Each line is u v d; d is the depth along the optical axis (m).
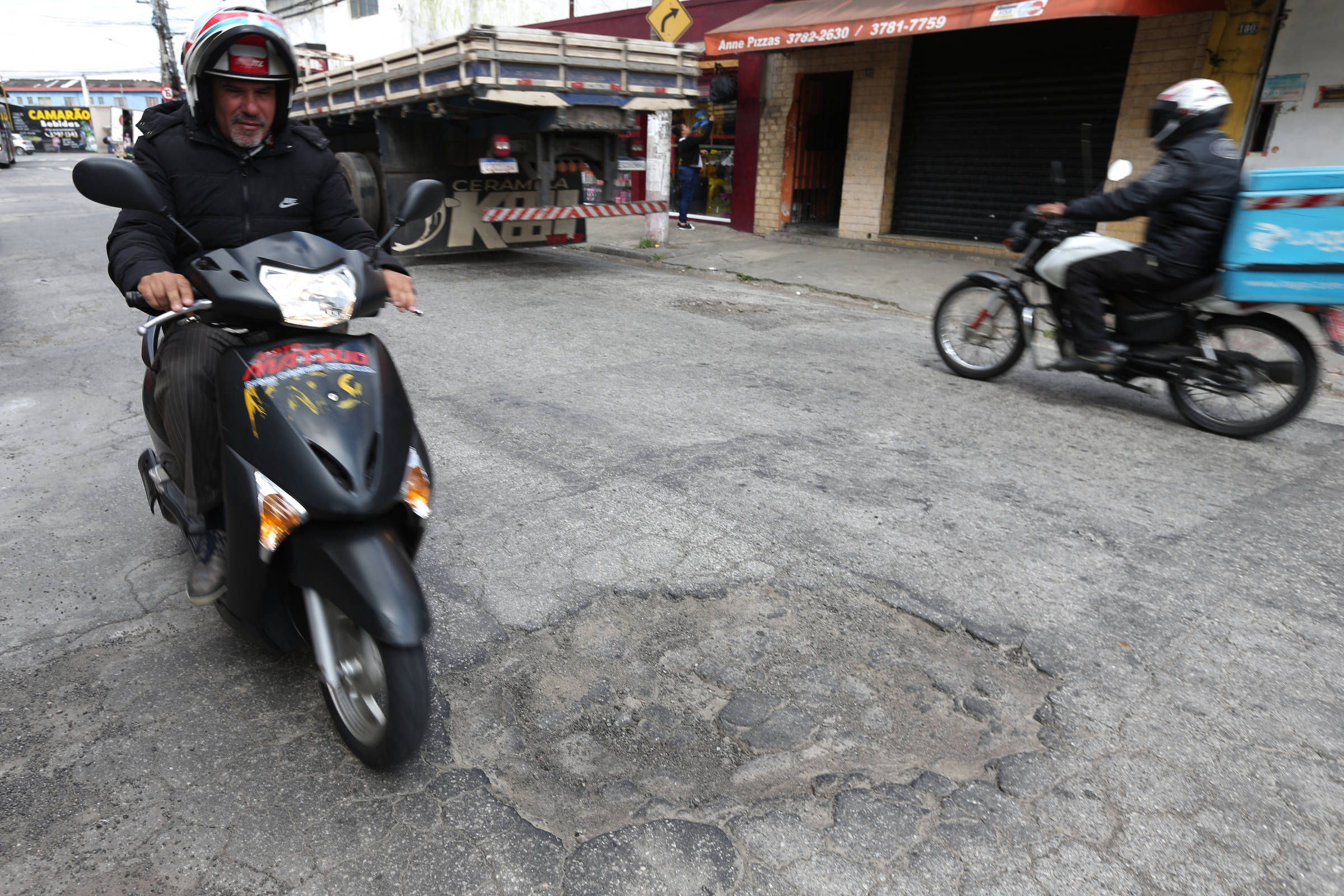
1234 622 3.06
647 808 2.20
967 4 9.38
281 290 2.23
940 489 4.15
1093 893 1.96
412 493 2.31
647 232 12.55
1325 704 2.63
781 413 5.22
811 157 13.84
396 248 9.61
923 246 12.19
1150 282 4.98
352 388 2.26
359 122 10.36
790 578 3.30
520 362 6.23
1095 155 10.66
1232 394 4.91
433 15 22.97
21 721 2.50
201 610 3.10
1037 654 2.86
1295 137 8.84
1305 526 3.83
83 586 3.24
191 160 2.68
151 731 2.47
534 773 2.32
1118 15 8.34
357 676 2.37
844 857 2.05
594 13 19.23
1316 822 2.18
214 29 2.43
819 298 9.39
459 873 2.00
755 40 11.70
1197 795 2.26
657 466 4.33
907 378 6.11
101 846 2.07
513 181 10.16
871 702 2.62
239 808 2.20
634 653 2.84
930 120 12.21
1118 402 5.65
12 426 4.94
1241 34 8.98
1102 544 3.63
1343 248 4.28
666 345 6.84
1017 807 2.21
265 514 2.17
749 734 2.48
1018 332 5.81
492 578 3.28
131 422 4.98
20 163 42.62
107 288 8.88
